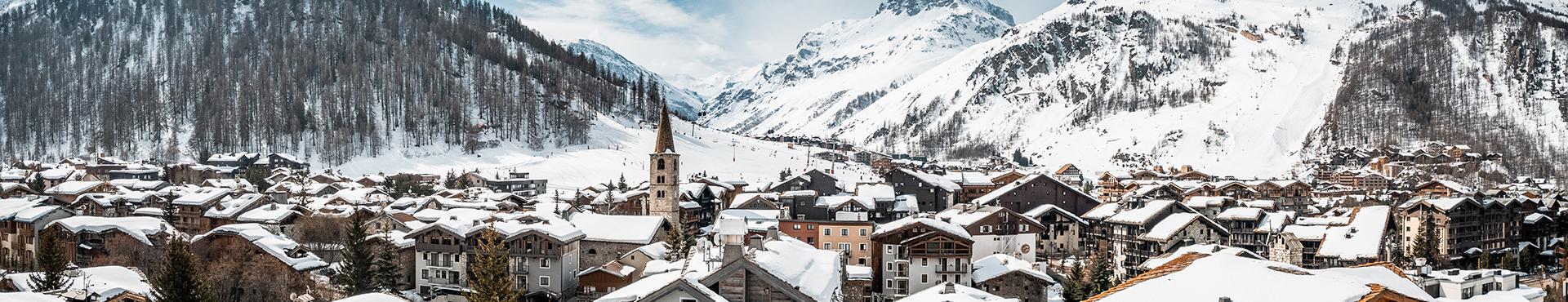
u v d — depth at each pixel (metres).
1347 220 171.50
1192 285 37.31
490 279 106.94
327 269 140.38
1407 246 185.88
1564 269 151.75
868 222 158.12
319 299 126.38
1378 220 163.88
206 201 187.00
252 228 140.38
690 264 90.00
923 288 130.12
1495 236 190.38
